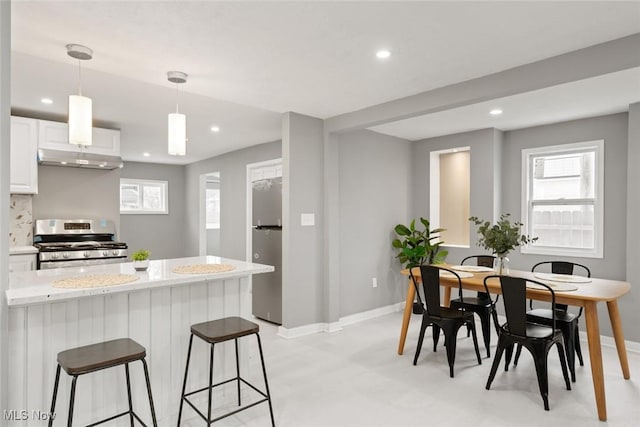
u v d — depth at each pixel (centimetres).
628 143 377
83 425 205
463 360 351
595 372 251
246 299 272
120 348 191
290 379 308
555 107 390
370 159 508
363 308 496
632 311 371
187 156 700
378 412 256
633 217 370
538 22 221
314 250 433
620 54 240
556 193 462
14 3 197
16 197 439
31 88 337
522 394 282
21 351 187
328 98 362
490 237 343
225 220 671
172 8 204
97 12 207
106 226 493
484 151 491
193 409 240
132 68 287
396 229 529
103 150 453
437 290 321
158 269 248
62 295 179
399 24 223
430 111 348
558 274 366
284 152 415
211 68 288
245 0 198
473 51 260
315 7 205
